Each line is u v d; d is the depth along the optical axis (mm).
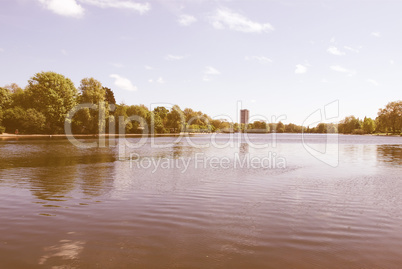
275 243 6340
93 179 14141
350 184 13234
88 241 6328
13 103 83125
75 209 8836
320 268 5180
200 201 9961
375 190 11906
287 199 10344
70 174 15594
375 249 6043
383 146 47781
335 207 9320
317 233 6977
